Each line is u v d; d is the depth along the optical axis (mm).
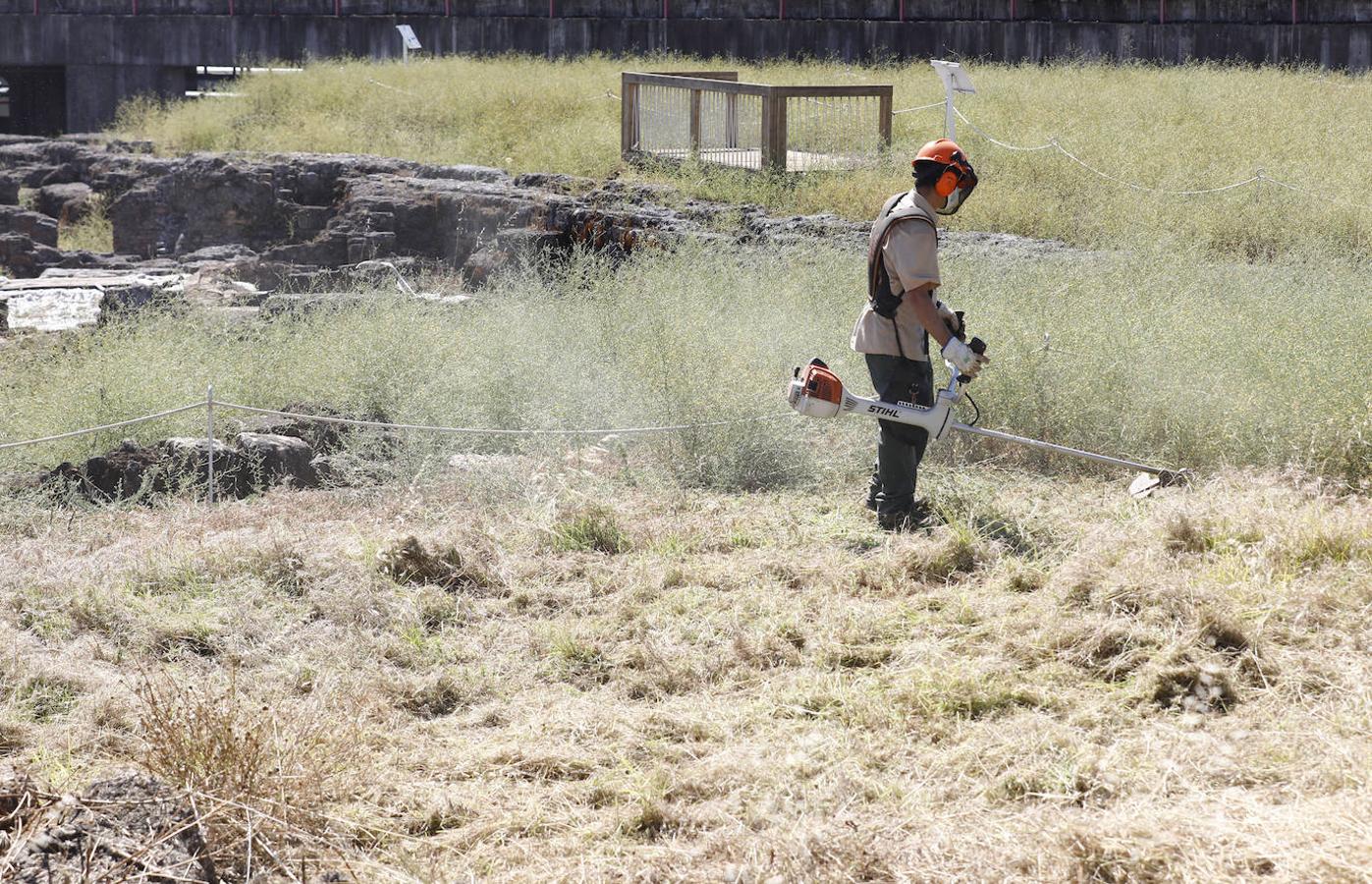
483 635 10273
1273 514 11344
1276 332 16484
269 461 15828
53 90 86812
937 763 7680
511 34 76625
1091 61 65750
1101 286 19922
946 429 12508
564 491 14031
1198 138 37312
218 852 6574
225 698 8312
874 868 6426
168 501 14703
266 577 11352
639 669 9555
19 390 21344
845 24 74188
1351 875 5824
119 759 8055
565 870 6699
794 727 8344
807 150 39781
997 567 11156
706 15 75375
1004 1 72812
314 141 50531
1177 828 6410
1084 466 14766
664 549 12148
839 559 11695
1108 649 9086
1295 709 8078
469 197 39000
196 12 77438
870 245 12672
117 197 50906
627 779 7754
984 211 30672
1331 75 57438
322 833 6969
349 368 19969
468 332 21969
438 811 7395
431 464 15758
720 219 32000
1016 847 6500
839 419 15891
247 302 35219
